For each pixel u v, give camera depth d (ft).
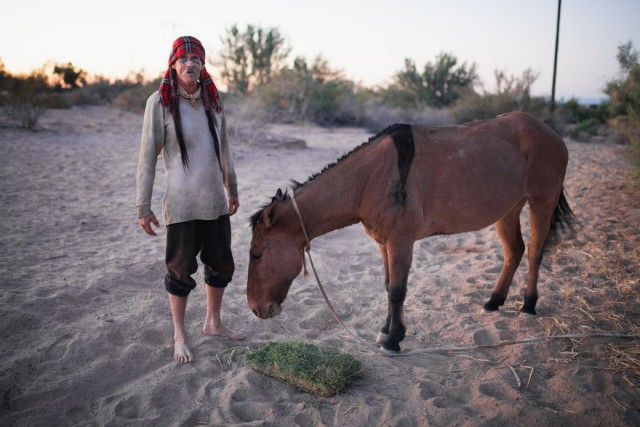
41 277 14.57
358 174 10.86
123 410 9.11
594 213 22.53
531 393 9.66
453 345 11.73
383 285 15.53
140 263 16.19
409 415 8.98
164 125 10.02
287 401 9.49
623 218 21.68
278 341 11.75
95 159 35.86
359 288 15.35
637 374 10.08
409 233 10.78
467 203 11.28
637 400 9.30
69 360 10.47
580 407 9.10
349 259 18.15
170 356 10.85
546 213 13.05
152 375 10.15
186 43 9.79
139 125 61.21
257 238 10.69
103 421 8.75
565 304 13.58
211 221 10.64
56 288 13.73
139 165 10.15
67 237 18.85
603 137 64.03
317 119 78.33
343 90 89.40
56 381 9.73
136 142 45.83
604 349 11.14
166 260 10.68
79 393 9.48
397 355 11.15
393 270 10.89
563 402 9.32
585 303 13.46
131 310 12.86
